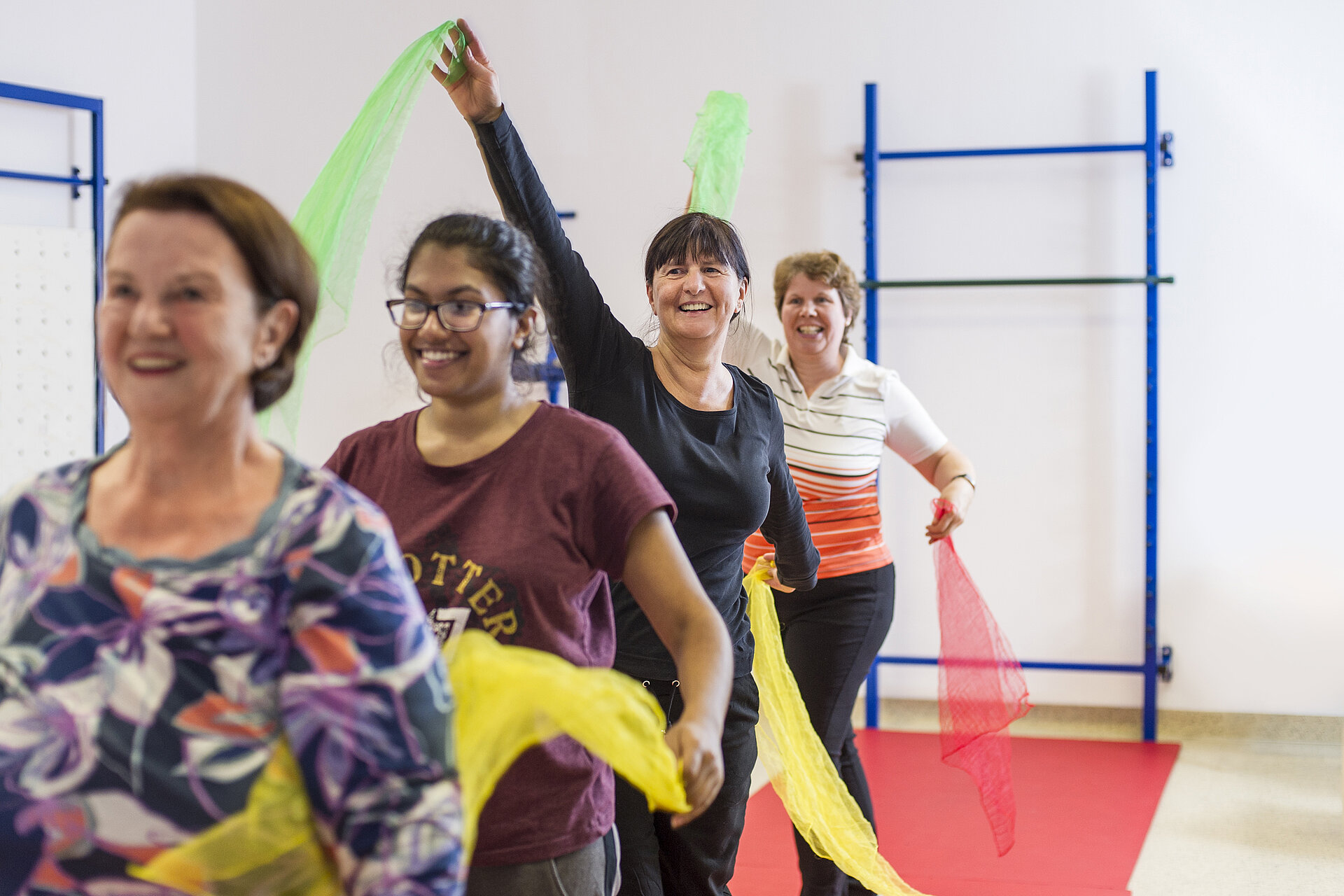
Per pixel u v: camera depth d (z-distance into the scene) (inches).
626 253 200.1
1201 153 180.5
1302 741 179.5
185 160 217.5
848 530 118.3
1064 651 186.5
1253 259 179.5
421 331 56.5
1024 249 186.7
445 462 58.2
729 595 84.7
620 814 77.4
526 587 55.1
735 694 84.3
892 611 119.4
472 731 46.3
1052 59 184.9
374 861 36.6
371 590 37.1
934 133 189.3
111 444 202.2
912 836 140.8
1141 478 183.5
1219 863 131.2
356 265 85.7
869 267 189.2
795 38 193.2
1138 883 125.4
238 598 36.3
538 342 61.9
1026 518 187.3
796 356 124.3
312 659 36.6
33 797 36.4
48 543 38.1
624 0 198.2
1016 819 146.3
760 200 194.9
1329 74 176.4
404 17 209.3
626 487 56.1
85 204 199.5
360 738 36.5
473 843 55.5
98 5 202.7
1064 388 185.6
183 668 36.1
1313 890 123.4
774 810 151.4
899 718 193.2
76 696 36.3
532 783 55.9
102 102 198.5
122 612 36.5
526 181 77.7
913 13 189.0
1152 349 180.9
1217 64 179.6
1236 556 181.2
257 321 39.1
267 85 215.5
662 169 198.4
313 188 87.1
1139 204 182.5
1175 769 167.6
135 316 37.0
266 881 38.0
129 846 36.7
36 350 189.6
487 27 203.8
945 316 189.2
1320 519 178.7
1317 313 177.8
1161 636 183.8
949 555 128.9
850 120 191.8
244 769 36.4
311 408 213.3
